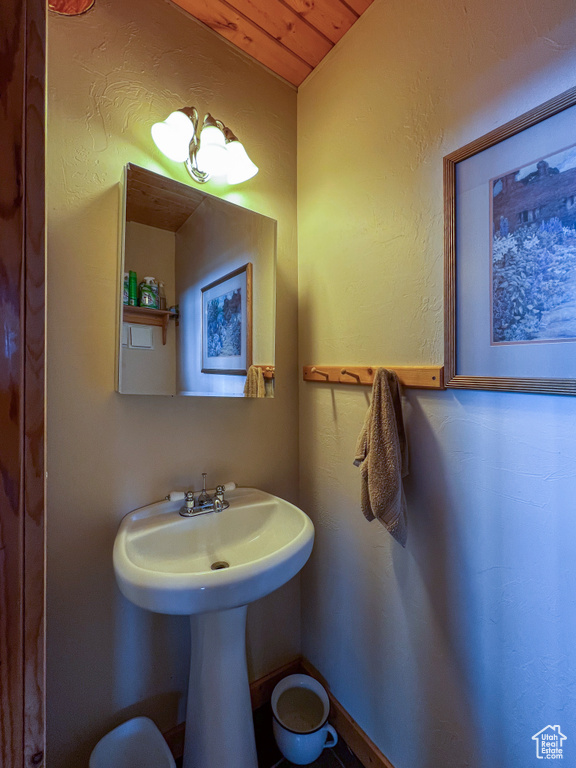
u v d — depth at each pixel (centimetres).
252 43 113
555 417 64
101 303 90
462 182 77
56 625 85
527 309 66
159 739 92
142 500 97
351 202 108
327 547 120
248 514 106
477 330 74
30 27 35
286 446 130
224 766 88
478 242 74
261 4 100
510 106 69
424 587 87
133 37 95
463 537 78
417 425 88
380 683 99
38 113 36
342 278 112
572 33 60
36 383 36
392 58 94
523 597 68
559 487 63
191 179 105
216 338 108
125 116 93
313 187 124
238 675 93
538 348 65
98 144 89
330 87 116
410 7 89
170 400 102
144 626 98
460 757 79
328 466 119
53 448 84
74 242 86
